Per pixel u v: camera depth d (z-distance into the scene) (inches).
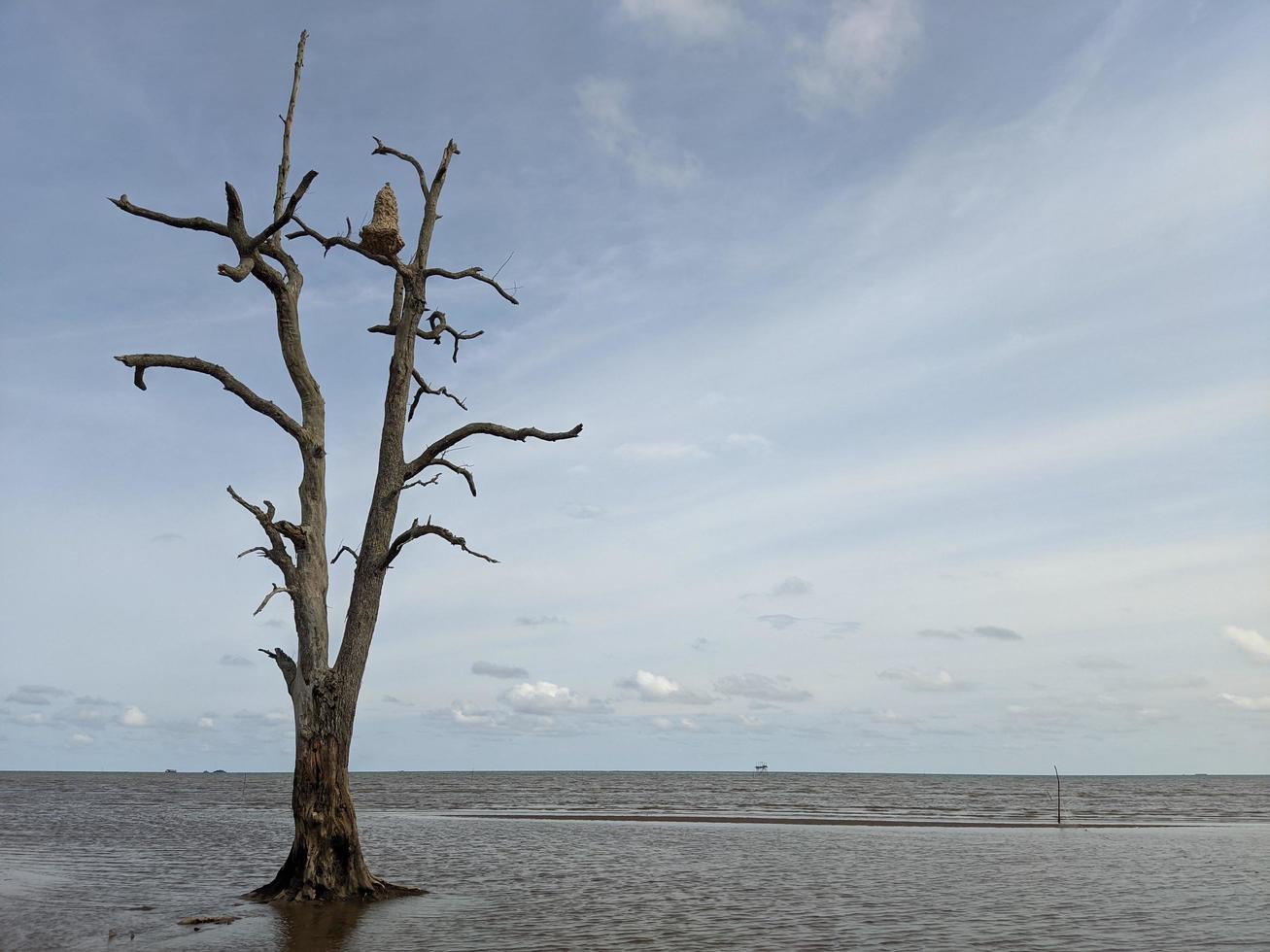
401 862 1159.0
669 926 679.7
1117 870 1088.8
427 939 600.1
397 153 812.0
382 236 753.6
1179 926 691.4
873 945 608.4
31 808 2608.3
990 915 742.5
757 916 732.0
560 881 958.4
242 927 634.2
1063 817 2383.1
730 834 1679.4
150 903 766.5
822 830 1819.6
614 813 2516.0
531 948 582.6
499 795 4057.6
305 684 718.5
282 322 755.4
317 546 727.1
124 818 2172.7
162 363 692.7
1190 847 1429.6
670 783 6820.9
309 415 751.1
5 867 1071.6
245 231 725.9
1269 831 1845.5
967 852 1339.8
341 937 601.3
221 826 1903.3
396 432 774.5
